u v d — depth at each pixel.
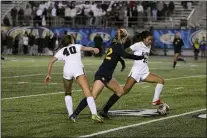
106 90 32.69
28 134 18.06
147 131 18.80
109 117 21.97
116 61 20.69
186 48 82.88
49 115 22.42
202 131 18.94
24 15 88.38
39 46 83.50
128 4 86.69
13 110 23.73
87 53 81.25
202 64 65.19
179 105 26.20
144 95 30.38
